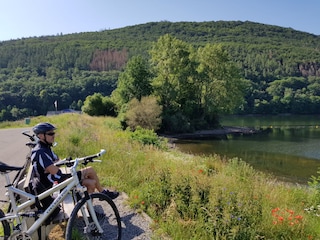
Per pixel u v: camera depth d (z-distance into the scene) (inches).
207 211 209.8
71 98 4055.1
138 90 2079.2
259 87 4847.4
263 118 3521.2
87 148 490.0
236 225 198.1
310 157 1055.0
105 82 4549.7
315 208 310.3
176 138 1786.4
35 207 168.4
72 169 167.2
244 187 299.3
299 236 214.7
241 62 6289.4
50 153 181.3
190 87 2267.5
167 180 263.3
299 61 6619.1
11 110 3122.5
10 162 460.1
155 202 250.8
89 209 170.9
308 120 3240.7
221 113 2480.3
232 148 1317.7
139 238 200.5
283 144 1434.5
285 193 343.9
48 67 6584.6
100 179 321.1
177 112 2110.0
